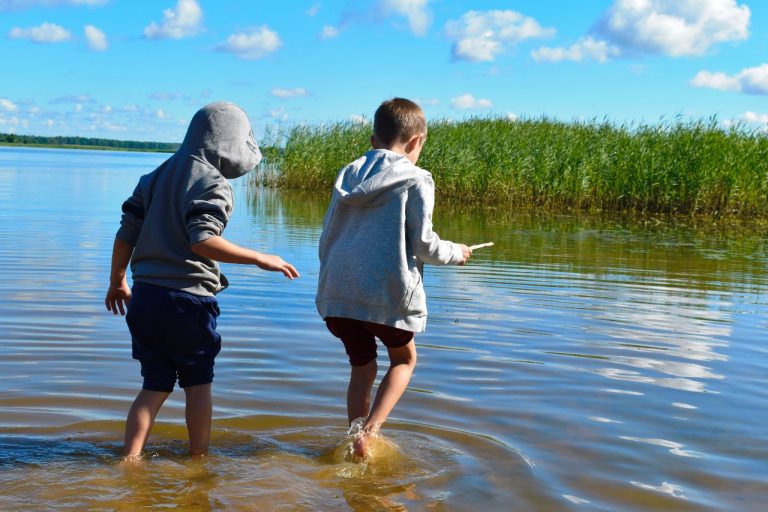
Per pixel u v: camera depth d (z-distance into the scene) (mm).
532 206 18438
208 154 3156
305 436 3266
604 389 3959
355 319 3213
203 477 2795
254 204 16719
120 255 3219
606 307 6223
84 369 4059
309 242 9977
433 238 3242
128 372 4031
